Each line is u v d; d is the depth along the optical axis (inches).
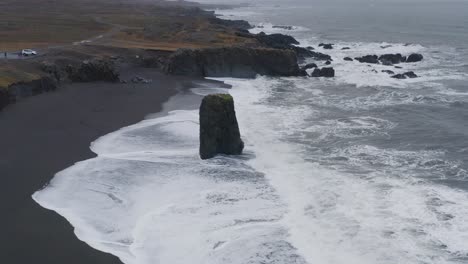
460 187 1374.3
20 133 1822.1
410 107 2326.5
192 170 1478.8
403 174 1472.7
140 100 2374.5
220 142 1592.0
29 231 1122.0
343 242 1076.5
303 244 1070.4
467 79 3093.0
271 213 1209.4
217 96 1568.7
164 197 1304.1
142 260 1018.1
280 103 2393.0
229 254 1038.4
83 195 1307.8
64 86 2630.4
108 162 1541.6
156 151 1654.8
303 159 1598.2
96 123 1972.2
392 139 1827.0
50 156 1592.0
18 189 1339.8
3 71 2431.1
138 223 1165.1
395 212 1213.7
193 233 1119.0
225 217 1190.9
